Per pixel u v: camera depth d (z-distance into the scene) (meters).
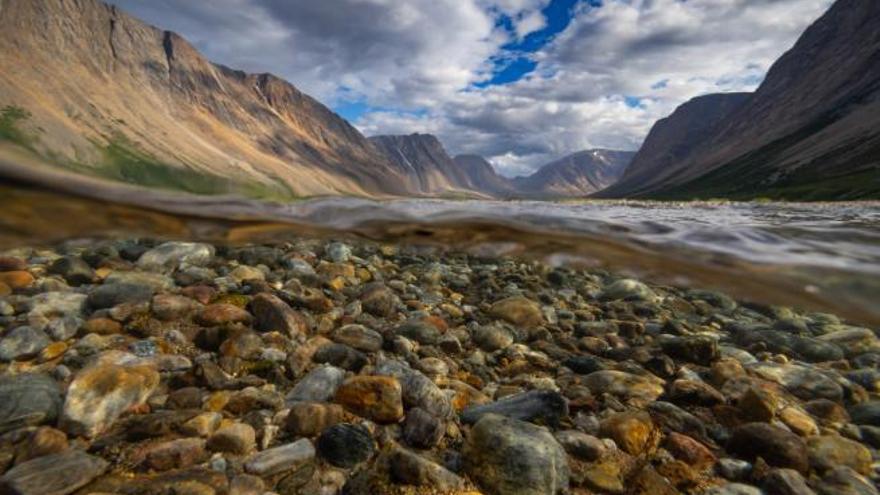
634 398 4.71
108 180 6.14
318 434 3.59
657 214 16.70
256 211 7.64
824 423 4.78
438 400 4.05
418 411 3.83
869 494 3.64
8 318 4.72
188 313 5.17
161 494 2.77
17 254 6.89
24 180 5.50
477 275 8.91
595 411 4.42
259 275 6.77
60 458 2.96
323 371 4.26
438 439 3.70
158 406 3.71
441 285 8.05
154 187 6.61
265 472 3.13
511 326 6.50
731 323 7.77
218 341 4.68
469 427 3.96
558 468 3.40
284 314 5.20
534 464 3.31
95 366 3.85
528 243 9.88
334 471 3.24
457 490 3.17
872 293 6.97
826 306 8.62
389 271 8.41
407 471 3.19
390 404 3.84
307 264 7.56
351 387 3.94
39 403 3.39
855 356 6.78
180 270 6.71
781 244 8.11
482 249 10.62
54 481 2.80
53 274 5.99
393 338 5.27
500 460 3.35
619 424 4.05
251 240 9.13
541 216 9.30
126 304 5.12
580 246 9.52
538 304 7.34
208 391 3.97
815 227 10.38
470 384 4.80
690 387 4.88
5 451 3.08
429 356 5.25
